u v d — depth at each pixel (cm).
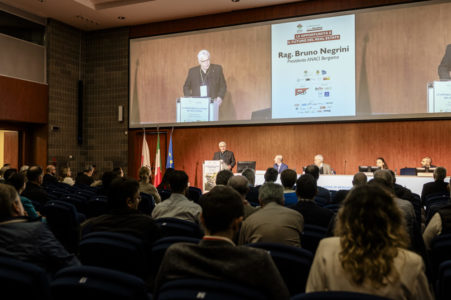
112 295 133
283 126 1025
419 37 898
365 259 128
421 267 130
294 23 1011
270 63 1031
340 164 966
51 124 1148
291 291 196
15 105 1052
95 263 218
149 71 1174
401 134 918
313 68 988
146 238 239
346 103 955
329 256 138
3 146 1160
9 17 1062
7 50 1052
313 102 986
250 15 1059
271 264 137
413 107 898
